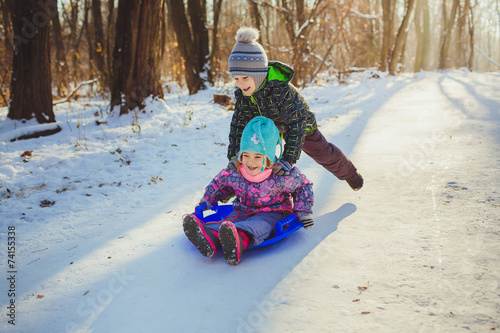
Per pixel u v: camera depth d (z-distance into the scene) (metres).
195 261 2.77
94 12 19.56
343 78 18.83
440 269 2.38
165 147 6.35
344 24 24.31
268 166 2.98
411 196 3.71
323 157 3.53
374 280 2.34
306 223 2.99
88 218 3.73
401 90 14.66
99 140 6.90
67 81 18.42
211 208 3.27
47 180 4.80
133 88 8.75
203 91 12.89
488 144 5.27
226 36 23.17
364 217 3.35
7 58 13.93
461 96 11.19
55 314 2.23
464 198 3.46
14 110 8.32
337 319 2.01
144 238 3.22
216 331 1.99
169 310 2.20
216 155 5.99
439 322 1.90
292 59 16.80
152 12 8.68
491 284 2.16
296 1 17.58
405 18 21.30
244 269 2.62
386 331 1.88
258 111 3.09
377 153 5.59
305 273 2.50
